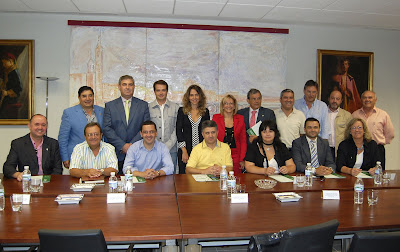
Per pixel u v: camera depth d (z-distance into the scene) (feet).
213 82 17.62
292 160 11.16
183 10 15.64
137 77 17.11
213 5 14.83
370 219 6.32
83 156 10.45
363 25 18.15
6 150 16.78
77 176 9.97
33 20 16.57
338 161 11.75
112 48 16.87
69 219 6.16
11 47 16.48
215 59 17.60
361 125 11.56
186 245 5.64
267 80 18.06
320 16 16.48
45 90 16.79
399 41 19.57
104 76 16.84
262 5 14.80
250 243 5.31
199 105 13.01
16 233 5.44
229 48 17.70
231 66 17.74
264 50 18.01
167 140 13.25
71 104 16.65
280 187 8.86
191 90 12.78
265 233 5.33
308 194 8.25
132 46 17.02
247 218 6.31
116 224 5.90
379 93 19.54
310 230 4.91
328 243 5.23
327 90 18.65
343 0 14.07
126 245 5.91
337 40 18.85
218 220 6.17
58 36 16.72
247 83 17.89
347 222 6.14
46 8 15.47
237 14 16.26
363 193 8.46
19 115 16.60
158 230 5.61
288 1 14.24
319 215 6.54
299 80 18.56
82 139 12.33
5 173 10.09
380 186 9.18
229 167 10.98
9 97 16.53
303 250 4.96
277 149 11.06
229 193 8.09
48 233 4.77
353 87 18.92
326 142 11.93
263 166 11.01
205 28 17.42
